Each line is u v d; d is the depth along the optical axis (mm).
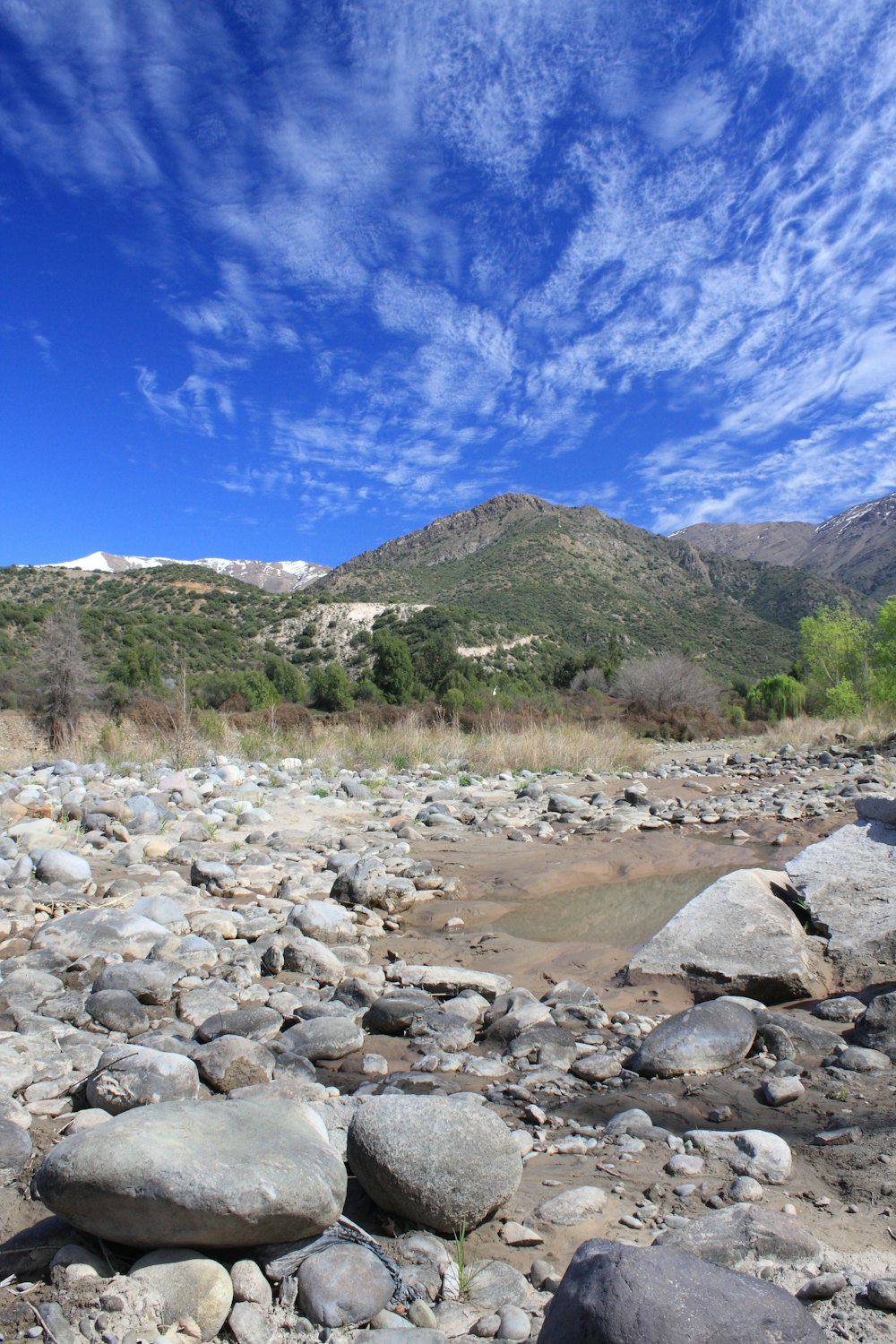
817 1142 2652
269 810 9078
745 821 8789
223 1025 3627
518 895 6355
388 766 13320
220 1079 3070
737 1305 1650
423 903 6137
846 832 5000
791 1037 3514
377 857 7238
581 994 4180
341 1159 2254
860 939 4363
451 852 7668
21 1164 2445
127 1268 1939
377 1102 2443
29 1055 3162
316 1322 1823
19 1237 2070
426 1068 3443
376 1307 1871
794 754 15758
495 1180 2244
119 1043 3385
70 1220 1964
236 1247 1965
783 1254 2014
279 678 29516
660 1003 4113
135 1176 1881
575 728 16797
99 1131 2039
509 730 17688
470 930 5547
